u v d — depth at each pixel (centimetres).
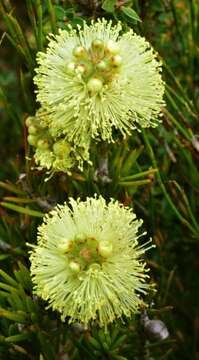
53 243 17
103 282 17
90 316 17
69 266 17
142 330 20
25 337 19
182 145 22
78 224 18
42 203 21
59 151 18
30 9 20
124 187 21
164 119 22
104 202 18
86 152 18
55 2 22
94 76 18
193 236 22
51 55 18
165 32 25
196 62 26
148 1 24
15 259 21
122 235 17
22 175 20
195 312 26
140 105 18
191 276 27
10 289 18
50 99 18
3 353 20
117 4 20
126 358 19
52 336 19
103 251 17
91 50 18
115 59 17
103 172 21
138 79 18
